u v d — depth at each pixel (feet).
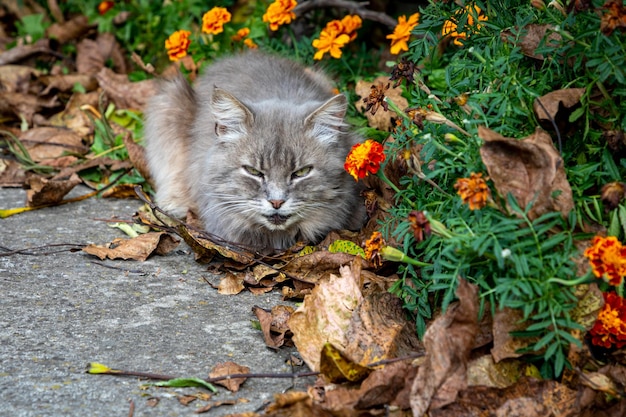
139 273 13.87
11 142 19.80
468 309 9.80
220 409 9.87
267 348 11.43
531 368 10.05
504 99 11.06
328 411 9.24
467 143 11.16
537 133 10.18
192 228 14.85
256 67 17.29
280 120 14.29
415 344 10.93
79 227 15.78
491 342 10.27
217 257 14.53
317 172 14.20
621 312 10.07
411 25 16.05
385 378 9.73
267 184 14.01
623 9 9.84
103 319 12.14
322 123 14.25
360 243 13.75
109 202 17.24
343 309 11.19
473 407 9.53
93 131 20.07
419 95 12.69
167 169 16.70
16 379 10.40
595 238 9.36
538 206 10.00
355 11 19.22
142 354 11.14
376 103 12.53
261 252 14.51
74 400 9.98
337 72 19.24
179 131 16.80
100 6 22.59
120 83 20.93
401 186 13.20
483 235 9.78
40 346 11.26
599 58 10.45
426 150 11.12
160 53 21.95
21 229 15.58
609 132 10.61
